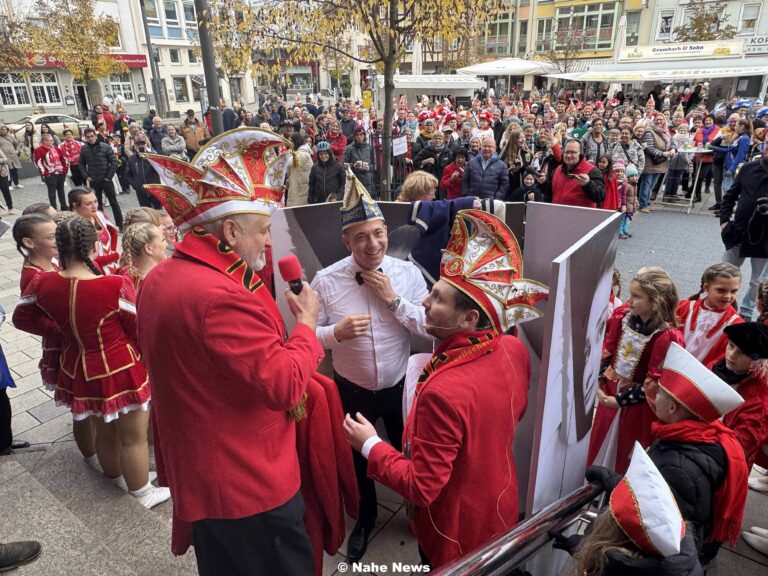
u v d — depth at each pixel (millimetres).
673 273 6137
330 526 1843
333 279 2182
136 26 30297
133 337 2570
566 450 1853
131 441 2656
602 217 1984
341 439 1859
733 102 15359
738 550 2430
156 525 2545
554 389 1524
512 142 6316
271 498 1438
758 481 2830
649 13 33094
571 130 11773
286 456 1516
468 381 1445
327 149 7145
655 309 2430
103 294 2400
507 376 1549
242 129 1334
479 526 1554
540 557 1849
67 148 10117
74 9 20906
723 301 2770
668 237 7539
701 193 9852
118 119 15242
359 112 16281
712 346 2814
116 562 2291
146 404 2623
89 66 21562
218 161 1309
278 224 2457
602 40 34844
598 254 1715
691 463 1637
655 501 1169
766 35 28484
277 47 5762
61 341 2658
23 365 4293
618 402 2490
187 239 1354
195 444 1358
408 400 1951
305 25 5395
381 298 2070
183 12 32531
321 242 2600
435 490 1426
